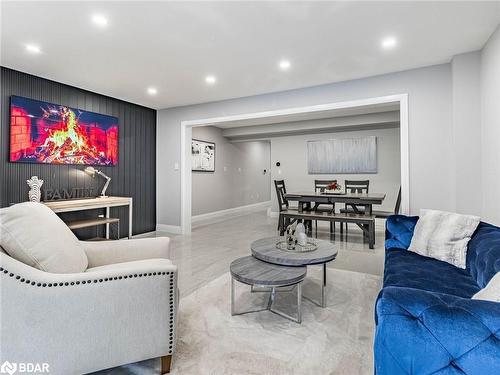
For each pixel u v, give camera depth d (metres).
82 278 1.29
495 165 2.62
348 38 2.74
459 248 1.96
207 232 5.43
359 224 4.36
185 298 2.41
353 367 1.54
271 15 2.34
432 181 3.42
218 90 4.31
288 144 7.56
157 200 5.55
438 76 3.38
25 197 3.54
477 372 0.84
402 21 2.45
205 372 1.49
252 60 3.23
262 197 10.20
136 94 4.50
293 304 2.30
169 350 1.47
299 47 2.92
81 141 4.17
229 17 2.37
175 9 2.24
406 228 2.44
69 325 1.26
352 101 3.86
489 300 0.96
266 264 2.16
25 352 1.21
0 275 1.18
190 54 3.06
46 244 1.39
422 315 0.93
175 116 5.32
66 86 4.00
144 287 1.40
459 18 2.40
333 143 7.01
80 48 2.89
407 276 1.76
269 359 1.60
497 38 2.56
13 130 3.41
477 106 3.02
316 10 2.28
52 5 2.16
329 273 3.06
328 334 1.86
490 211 2.75
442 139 3.37
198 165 6.89
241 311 2.18
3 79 3.35
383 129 6.52
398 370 0.93
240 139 8.15
